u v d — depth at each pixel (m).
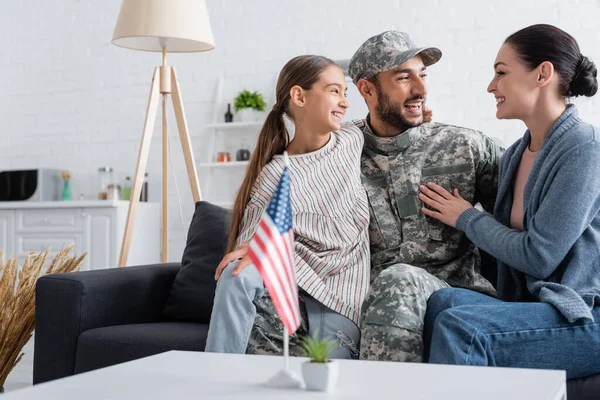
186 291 2.29
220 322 1.67
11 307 2.39
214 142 5.12
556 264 1.69
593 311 1.61
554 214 1.68
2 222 5.07
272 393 1.04
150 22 3.02
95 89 5.46
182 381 1.12
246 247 1.81
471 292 1.71
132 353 1.99
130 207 3.12
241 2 5.11
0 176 5.14
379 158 2.13
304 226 1.93
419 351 1.60
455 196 2.00
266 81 5.03
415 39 4.65
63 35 5.55
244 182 2.04
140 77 5.35
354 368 1.21
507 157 1.98
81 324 2.11
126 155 5.37
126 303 2.25
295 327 1.14
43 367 2.13
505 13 4.48
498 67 1.89
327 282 1.90
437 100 4.59
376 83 2.12
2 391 2.45
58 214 4.91
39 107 5.61
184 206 5.18
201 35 3.12
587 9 4.33
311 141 2.04
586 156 1.70
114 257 4.74
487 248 1.82
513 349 1.52
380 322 1.62
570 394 1.59
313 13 4.91
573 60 1.83
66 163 5.52
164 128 3.26
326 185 1.98
